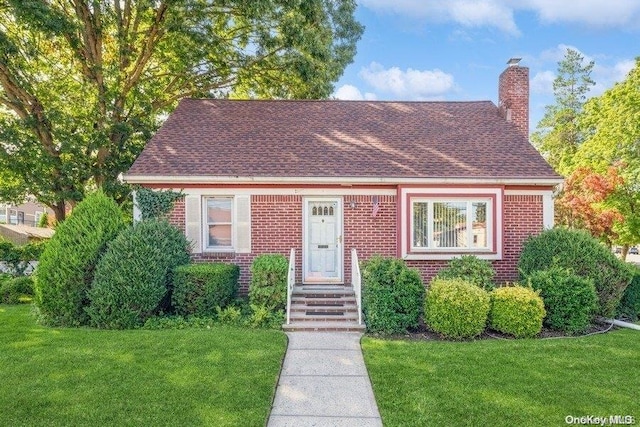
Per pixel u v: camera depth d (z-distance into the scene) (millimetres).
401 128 14250
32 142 15156
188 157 12445
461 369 6598
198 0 16047
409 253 11805
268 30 18031
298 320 9797
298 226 12164
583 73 43906
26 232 36812
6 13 14672
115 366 6660
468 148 13102
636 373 6441
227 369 6551
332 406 5504
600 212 20969
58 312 9508
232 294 10969
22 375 6297
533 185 12070
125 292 9227
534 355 7266
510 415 5109
